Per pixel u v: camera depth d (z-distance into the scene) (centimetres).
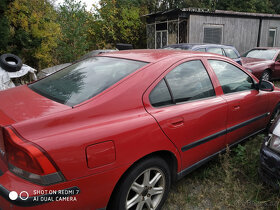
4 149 150
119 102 185
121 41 1373
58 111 165
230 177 266
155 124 195
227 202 239
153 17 1304
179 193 254
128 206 191
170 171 231
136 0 1587
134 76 202
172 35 1201
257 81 327
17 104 184
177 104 223
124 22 1330
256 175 277
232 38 1305
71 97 189
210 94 260
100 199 168
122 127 175
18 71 565
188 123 223
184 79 237
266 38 1449
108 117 177
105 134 165
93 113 171
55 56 994
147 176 199
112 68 223
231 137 288
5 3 718
